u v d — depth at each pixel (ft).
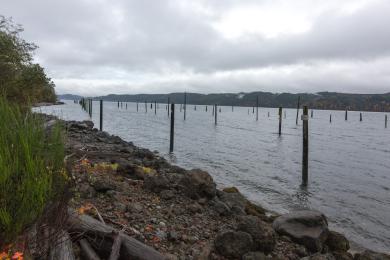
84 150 48.83
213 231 24.23
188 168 71.82
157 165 50.65
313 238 26.12
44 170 12.23
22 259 11.09
